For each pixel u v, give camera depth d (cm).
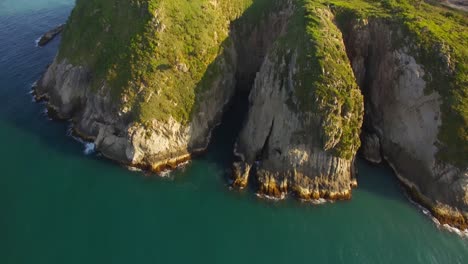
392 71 7369
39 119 7625
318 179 6588
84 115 7331
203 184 6638
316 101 6475
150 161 6775
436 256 5697
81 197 6169
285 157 6656
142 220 5934
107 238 5591
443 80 6762
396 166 7056
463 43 7088
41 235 5503
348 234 5972
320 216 6247
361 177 6969
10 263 5072
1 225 5572
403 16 7675
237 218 6119
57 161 6731
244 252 5631
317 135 6550
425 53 7012
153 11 7431
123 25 7588
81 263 5203
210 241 5734
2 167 6519
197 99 7419
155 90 7000
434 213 6309
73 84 7675
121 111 6856
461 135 6381
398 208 6431
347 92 6625
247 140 7181
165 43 7350
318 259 5597
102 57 7506
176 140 7031
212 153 7269
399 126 7162
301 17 7594
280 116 6844
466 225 6172
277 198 6481
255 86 7688
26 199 6019
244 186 6612
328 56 6756
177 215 6075
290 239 5847
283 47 7300
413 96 6994
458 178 6300
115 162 6800
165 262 5366
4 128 7319
